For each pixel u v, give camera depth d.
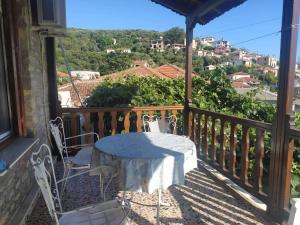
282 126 2.52
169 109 5.08
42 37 3.98
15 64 2.95
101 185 2.93
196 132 4.73
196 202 3.09
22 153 2.50
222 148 3.81
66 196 3.23
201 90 6.00
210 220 2.71
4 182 2.25
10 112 2.97
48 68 4.38
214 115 4.02
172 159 2.27
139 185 2.23
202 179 3.77
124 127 5.04
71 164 3.15
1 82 2.79
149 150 2.43
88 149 3.63
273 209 2.64
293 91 2.47
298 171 3.45
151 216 2.79
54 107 4.48
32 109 3.19
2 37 2.83
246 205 3.01
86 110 4.73
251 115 5.36
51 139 4.43
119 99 5.65
